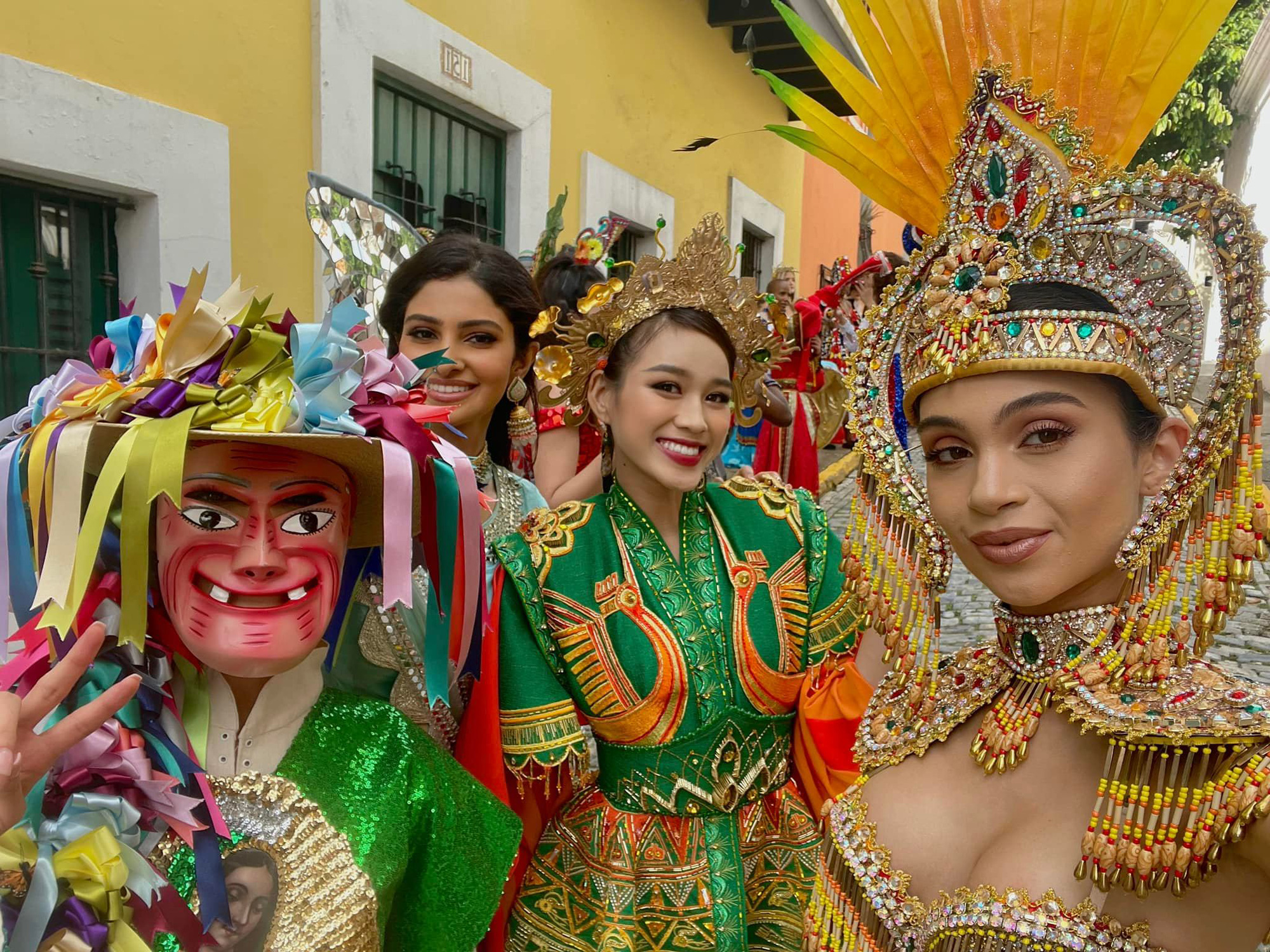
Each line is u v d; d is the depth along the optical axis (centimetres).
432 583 122
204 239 317
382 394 113
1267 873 75
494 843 128
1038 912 82
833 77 103
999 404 83
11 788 85
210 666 111
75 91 270
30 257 284
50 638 106
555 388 167
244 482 106
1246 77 1070
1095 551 83
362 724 123
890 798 101
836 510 615
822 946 102
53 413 103
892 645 107
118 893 100
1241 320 77
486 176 494
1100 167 82
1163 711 79
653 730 142
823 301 469
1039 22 91
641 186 628
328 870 110
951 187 92
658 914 142
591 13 555
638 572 149
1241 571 77
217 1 318
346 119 372
